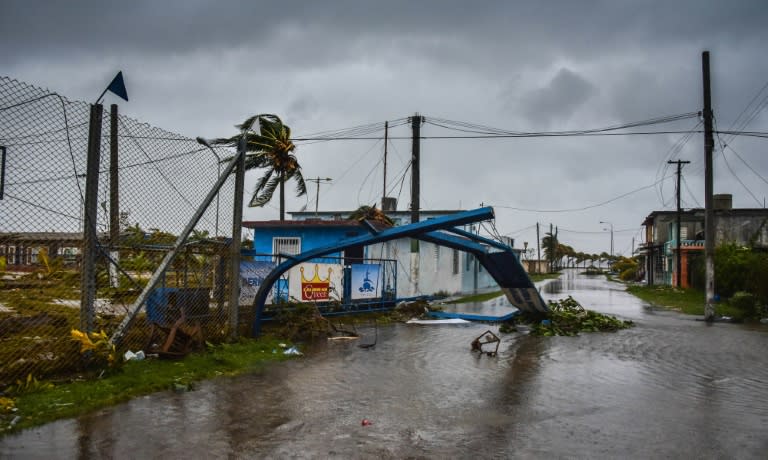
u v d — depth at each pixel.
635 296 30.75
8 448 4.35
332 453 4.48
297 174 25.69
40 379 6.21
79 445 4.47
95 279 7.36
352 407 5.94
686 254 36.22
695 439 5.07
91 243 6.94
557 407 6.16
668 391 7.11
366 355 9.48
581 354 10.12
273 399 6.16
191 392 6.35
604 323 14.52
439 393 6.71
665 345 11.48
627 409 6.14
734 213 38.50
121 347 7.64
